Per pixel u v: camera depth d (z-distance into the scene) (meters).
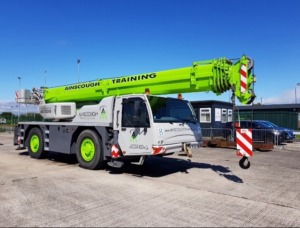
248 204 5.91
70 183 7.40
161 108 8.28
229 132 19.00
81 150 9.62
